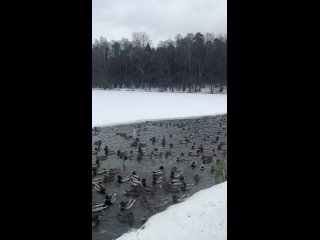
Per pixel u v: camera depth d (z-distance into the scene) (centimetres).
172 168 1157
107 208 805
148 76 6738
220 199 677
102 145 1509
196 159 1325
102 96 4291
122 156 1306
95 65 6781
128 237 553
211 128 2088
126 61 6856
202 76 6900
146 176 1084
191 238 530
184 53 6831
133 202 819
